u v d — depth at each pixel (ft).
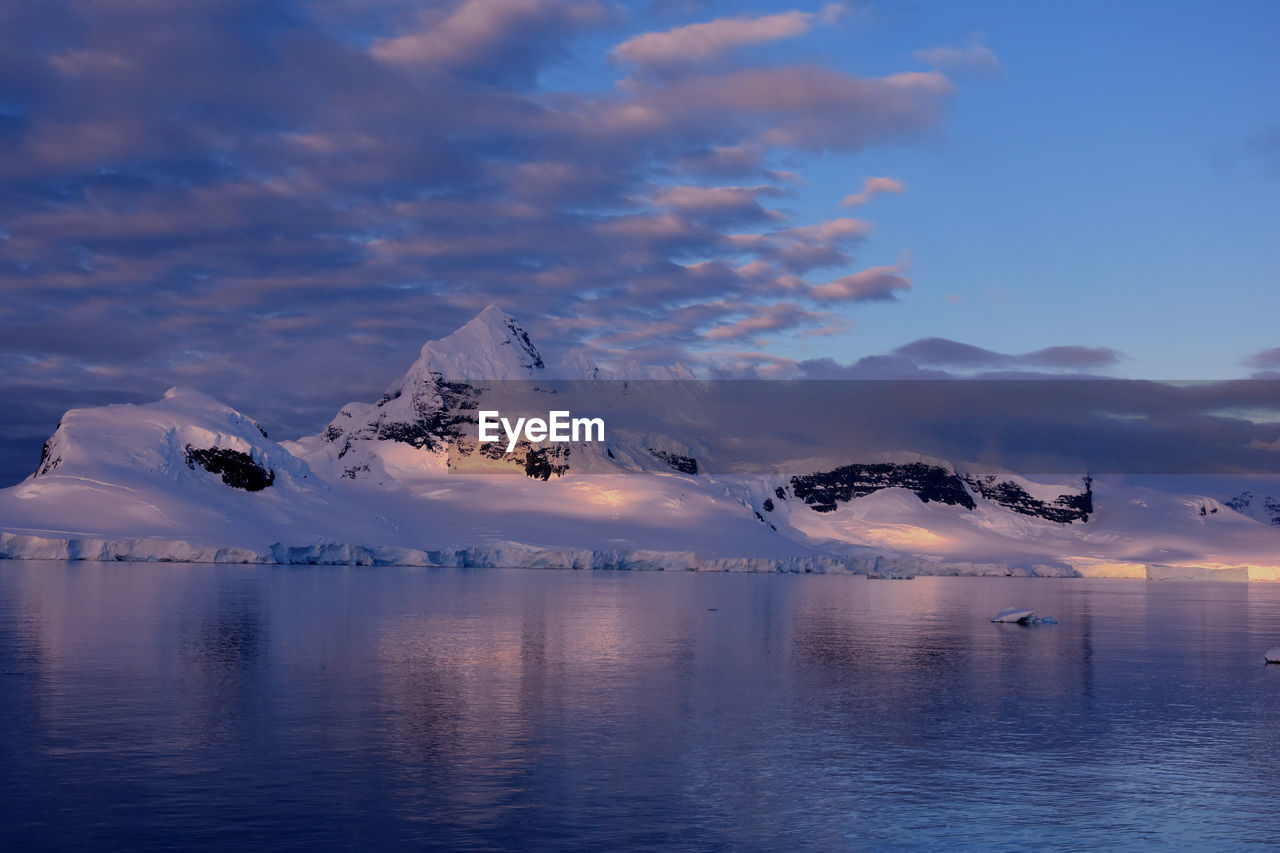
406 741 84.99
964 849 62.59
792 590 343.87
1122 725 98.32
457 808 67.51
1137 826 67.41
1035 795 73.87
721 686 116.88
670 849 61.16
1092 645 169.78
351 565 447.83
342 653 135.64
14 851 58.18
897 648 159.02
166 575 309.22
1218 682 126.82
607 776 76.23
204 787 70.69
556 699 105.60
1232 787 76.43
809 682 121.19
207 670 118.01
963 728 95.71
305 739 84.79
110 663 121.49
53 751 79.36
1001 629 198.18
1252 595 393.09
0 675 112.37
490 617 194.18
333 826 63.46
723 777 76.69
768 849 61.72
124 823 63.16
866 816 68.28
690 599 270.87
